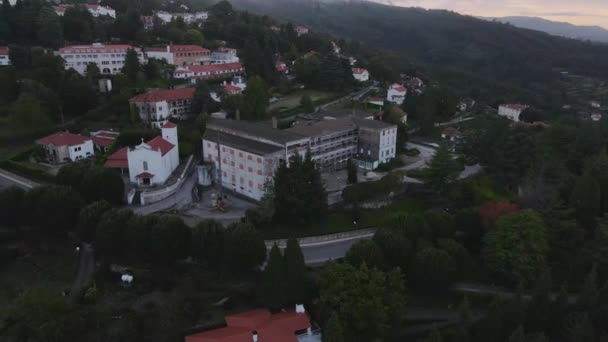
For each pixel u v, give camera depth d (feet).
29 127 380.58
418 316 234.17
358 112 456.45
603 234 254.27
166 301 231.71
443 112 573.74
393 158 405.59
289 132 358.43
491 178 360.48
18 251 273.13
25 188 319.47
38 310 206.59
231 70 579.07
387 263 243.40
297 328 208.54
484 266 265.95
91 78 476.95
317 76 613.11
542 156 344.08
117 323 216.33
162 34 650.84
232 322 214.28
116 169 352.90
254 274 248.73
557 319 216.54
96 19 640.99
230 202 326.85
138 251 247.91
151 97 431.84
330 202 319.47
